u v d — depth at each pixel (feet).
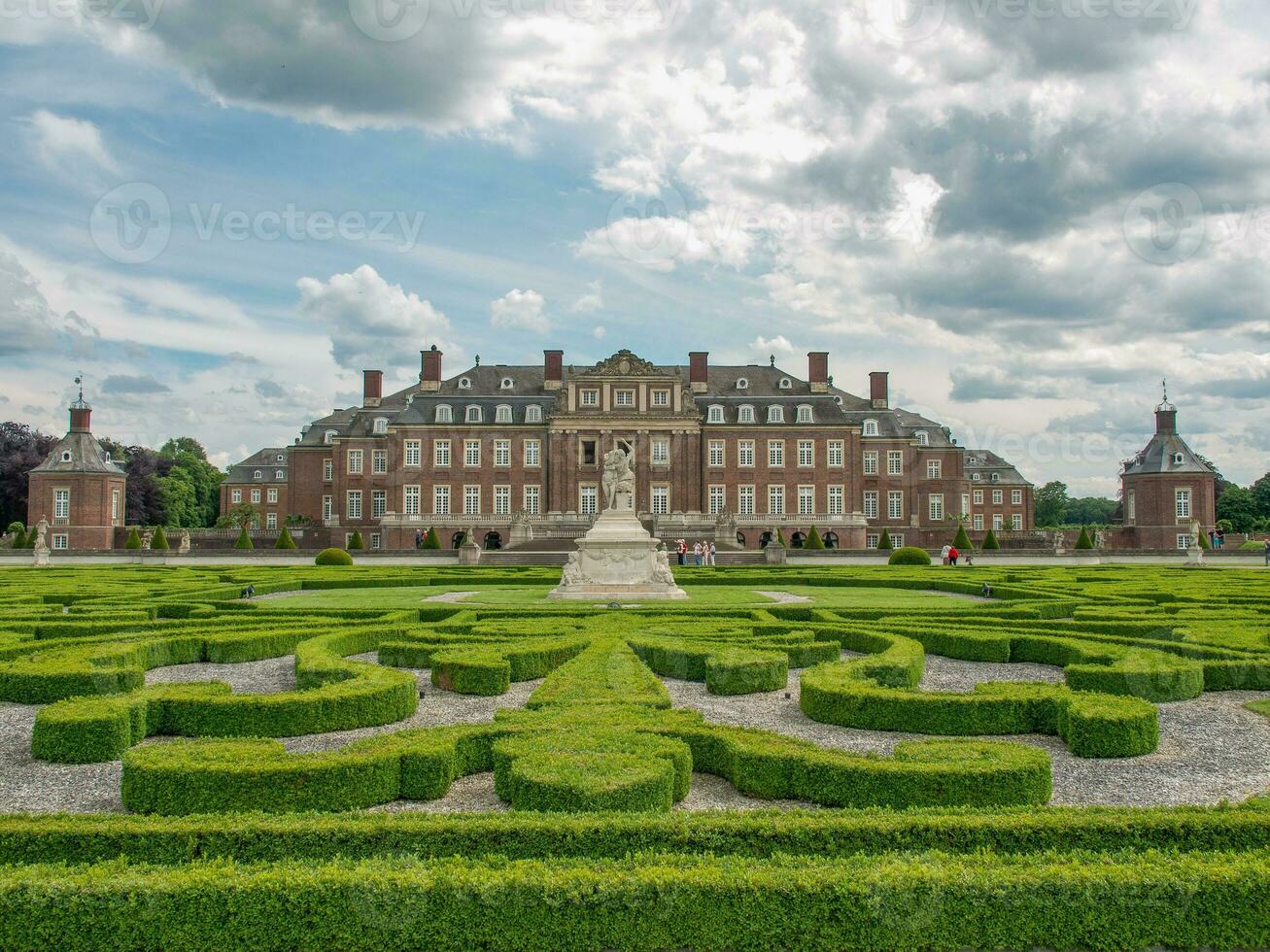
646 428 305.32
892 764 32.19
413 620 79.92
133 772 31.86
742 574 154.71
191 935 22.81
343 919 22.89
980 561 207.10
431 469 310.24
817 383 330.13
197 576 138.31
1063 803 35.01
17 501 338.54
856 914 22.90
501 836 25.99
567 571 102.32
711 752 36.96
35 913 22.58
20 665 50.98
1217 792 36.37
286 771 31.71
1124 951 22.98
